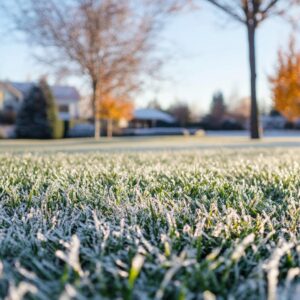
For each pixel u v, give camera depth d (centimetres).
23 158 471
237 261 113
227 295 99
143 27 1931
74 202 194
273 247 132
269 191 233
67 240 133
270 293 92
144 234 144
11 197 201
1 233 142
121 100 2250
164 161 443
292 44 1667
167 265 103
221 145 1095
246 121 5800
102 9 1842
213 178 259
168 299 98
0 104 3797
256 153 610
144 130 3966
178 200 191
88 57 1916
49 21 1791
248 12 1522
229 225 148
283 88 1683
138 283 102
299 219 163
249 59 1573
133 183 254
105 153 627
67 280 101
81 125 3050
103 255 121
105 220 163
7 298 90
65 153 629
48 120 2708
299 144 1137
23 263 118
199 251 124
